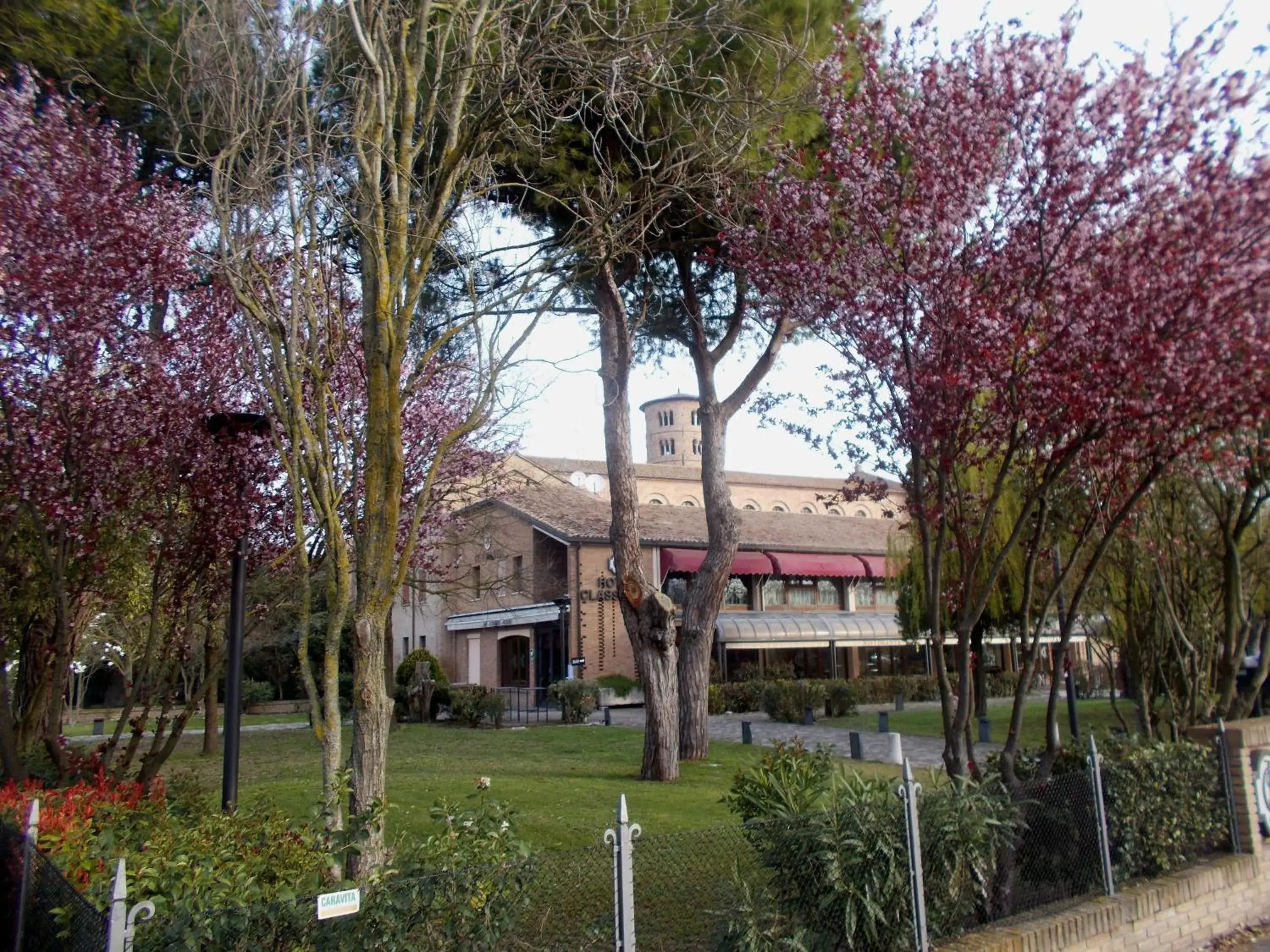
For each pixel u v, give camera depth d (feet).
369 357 20.61
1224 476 21.21
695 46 30.60
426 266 21.61
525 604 118.42
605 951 13.92
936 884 17.76
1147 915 20.83
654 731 46.11
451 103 24.23
